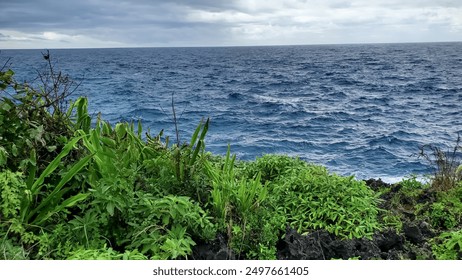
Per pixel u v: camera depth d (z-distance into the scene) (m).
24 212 4.50
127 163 5.36
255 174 6.66
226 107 39.62
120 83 64.00
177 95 50.03
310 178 5.95
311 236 5.06
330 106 40.56
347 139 24.31
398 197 6.95
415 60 142.38
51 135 5.21
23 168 4.68
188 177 5.39
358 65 117.56
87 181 5.02
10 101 4.84
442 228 5.95
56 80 5.39
